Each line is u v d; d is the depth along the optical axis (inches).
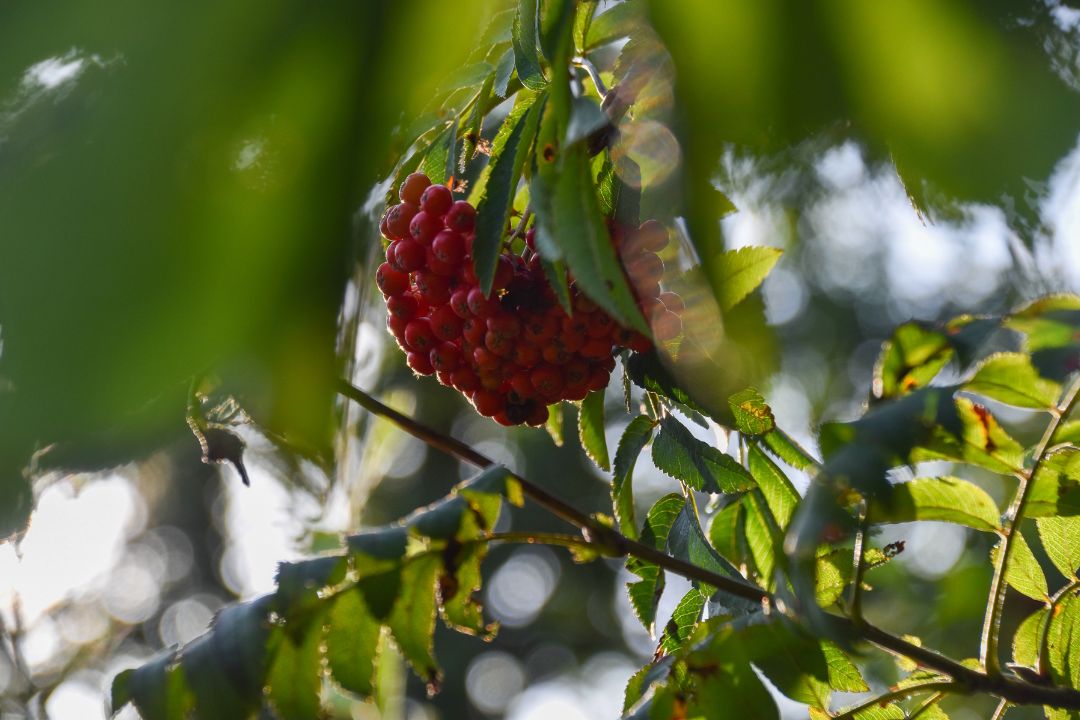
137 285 25.6
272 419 28.4
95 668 133.4
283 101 28.5
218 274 26.6
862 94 31.7
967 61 30.3
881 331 150.7
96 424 24.7
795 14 32.3
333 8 29.4
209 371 27.8
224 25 28.0
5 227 25.2
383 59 30.2
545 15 50.8
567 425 193.0
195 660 54.2
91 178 25.9
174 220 26.3
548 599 226.1
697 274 54.4
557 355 56.1
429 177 57.1
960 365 54.9
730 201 39.3
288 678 54.7
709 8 33.4
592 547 56.3
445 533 55.1
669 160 34.9
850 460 54.2
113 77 26.8
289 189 28.0
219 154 27.4
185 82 27.3
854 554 57.0
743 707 55.5
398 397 60.1
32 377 24.5
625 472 58.4
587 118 50.6
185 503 183.3
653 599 58.8
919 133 30.7
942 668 56.0
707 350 55.2
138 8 27.3
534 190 52.2
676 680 55.7
